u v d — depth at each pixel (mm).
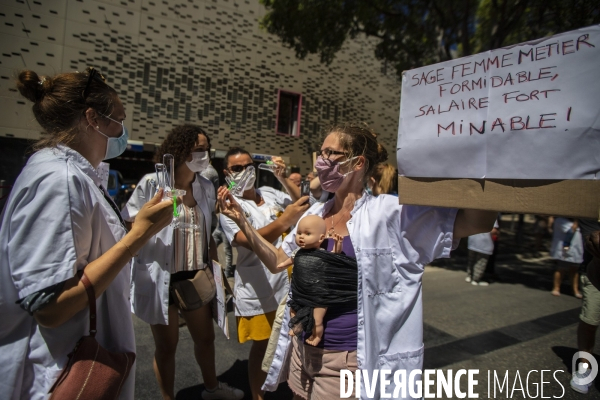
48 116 1426
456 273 8359
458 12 9008
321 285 1629
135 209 2525
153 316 2465
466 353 4070
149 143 12430
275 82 14977
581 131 1074
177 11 12883
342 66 16594
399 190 1496
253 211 2734
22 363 1297
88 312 1382
